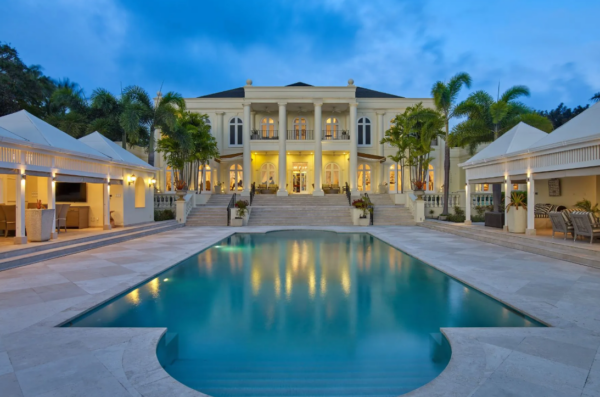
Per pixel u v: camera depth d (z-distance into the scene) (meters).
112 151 14.55
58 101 22.12
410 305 5.79
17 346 3.90
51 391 2.98
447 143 20.47
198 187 26.20
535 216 13.68
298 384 3.42
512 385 3.09
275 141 27.62
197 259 9.95
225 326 4.91
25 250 8.88
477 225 16.17
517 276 7.23
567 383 3.12
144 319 5.14
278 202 24.73
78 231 13.38
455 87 20.39
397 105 29.55
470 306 5.67
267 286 7.03
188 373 3.62
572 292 6.00
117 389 3.03
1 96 24.39
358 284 7.16
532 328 4.45
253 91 27.12
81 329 4.46
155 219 19.77
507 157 12.60
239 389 3.33
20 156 9.51
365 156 27.91
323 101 26.95
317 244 13.18
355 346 4.29
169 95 20.14
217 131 29.64
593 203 12.16
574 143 9.45
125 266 8.38
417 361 3.90
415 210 20.86
